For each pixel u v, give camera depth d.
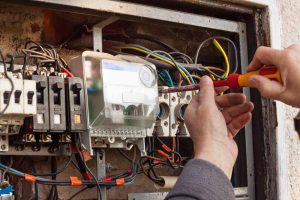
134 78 1.36
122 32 1.68
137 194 1.49
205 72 1.66
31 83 1.16
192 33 1.86
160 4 1.55
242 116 1.07
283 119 1.69
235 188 1.64
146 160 1.57
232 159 0.97
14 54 1.50
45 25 1.58
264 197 1.66
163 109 1.52
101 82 1.30
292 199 1.72
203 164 0.91
